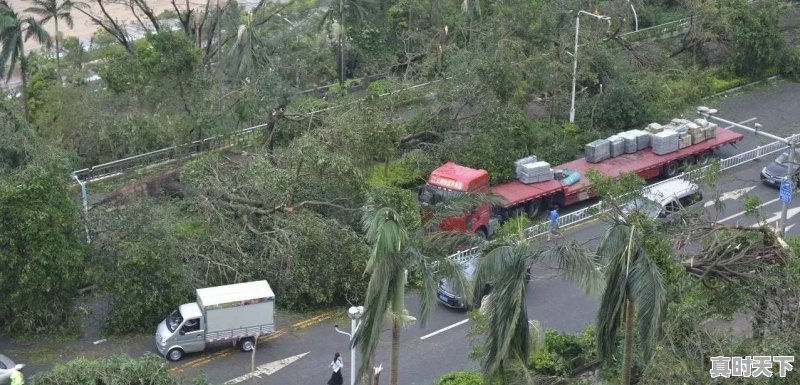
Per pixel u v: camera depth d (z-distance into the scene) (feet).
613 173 146.72
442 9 197.77
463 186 130.11
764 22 193.26
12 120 127.13
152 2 273.33
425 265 75.46
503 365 76.74
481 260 75.66
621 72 172.55
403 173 147.33
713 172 118.11
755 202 103.30
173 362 107.34
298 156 124.88
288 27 208.23
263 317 109.19
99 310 116.88
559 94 168.96
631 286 73.77
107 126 153.69
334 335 113.91
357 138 135.44
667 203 133.08
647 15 219.20
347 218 124.67
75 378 91.04
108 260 111.86
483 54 158.61
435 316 117.91
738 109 184.65
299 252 116.78
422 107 156.56
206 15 202.08
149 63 155.22
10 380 99.45
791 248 103.30
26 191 107.14
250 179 123.13
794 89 195.11
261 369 106.83
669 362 82.94
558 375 100.01
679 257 93.97
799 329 87.40
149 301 110.73
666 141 153.48
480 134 145.28
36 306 109.40
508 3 183.52
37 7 206.69
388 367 107.55
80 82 177.17
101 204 127.24
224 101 158.92
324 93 190.70
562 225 139.03
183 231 121.80
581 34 176.35
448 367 108.06
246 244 119.75
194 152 153.28
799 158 144.87
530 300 122.11
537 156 152.25
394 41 203.92
